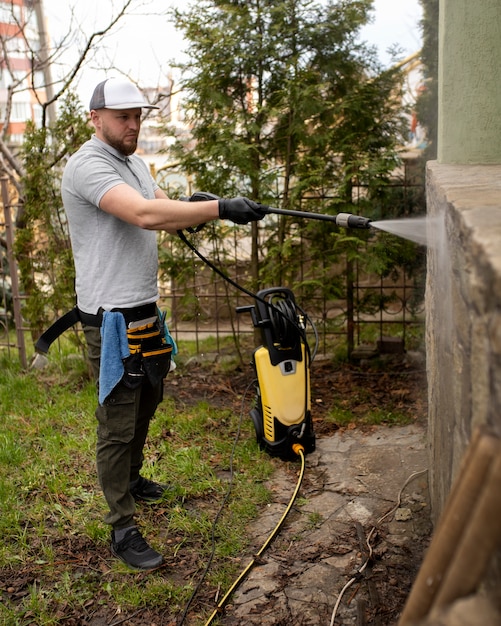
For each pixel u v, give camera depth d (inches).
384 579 101.5
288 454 144.3
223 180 198.5
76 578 106.9
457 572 39.8
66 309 207.5
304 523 120.1
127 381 104.8
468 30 128.3
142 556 109.0
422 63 211.2
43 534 119.7
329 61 196.5
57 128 192.7
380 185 195.8
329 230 200.5
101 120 104.7
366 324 245.4
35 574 108.7
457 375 64.9
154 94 265.7
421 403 175.6
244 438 158.1
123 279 105.4
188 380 205.2
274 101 199.5
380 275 207.6
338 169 202.1
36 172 192.1
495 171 111.6
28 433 164.2
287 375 142.7
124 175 108.0
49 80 296.7
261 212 102.7
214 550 111.6
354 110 194.4
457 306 63.9
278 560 109.4
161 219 98.4
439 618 39.1
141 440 124.1
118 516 110.2
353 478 136.6
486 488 38.9
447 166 127.4
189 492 131.8
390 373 200.4
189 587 103.3
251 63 193.5
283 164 208.8
